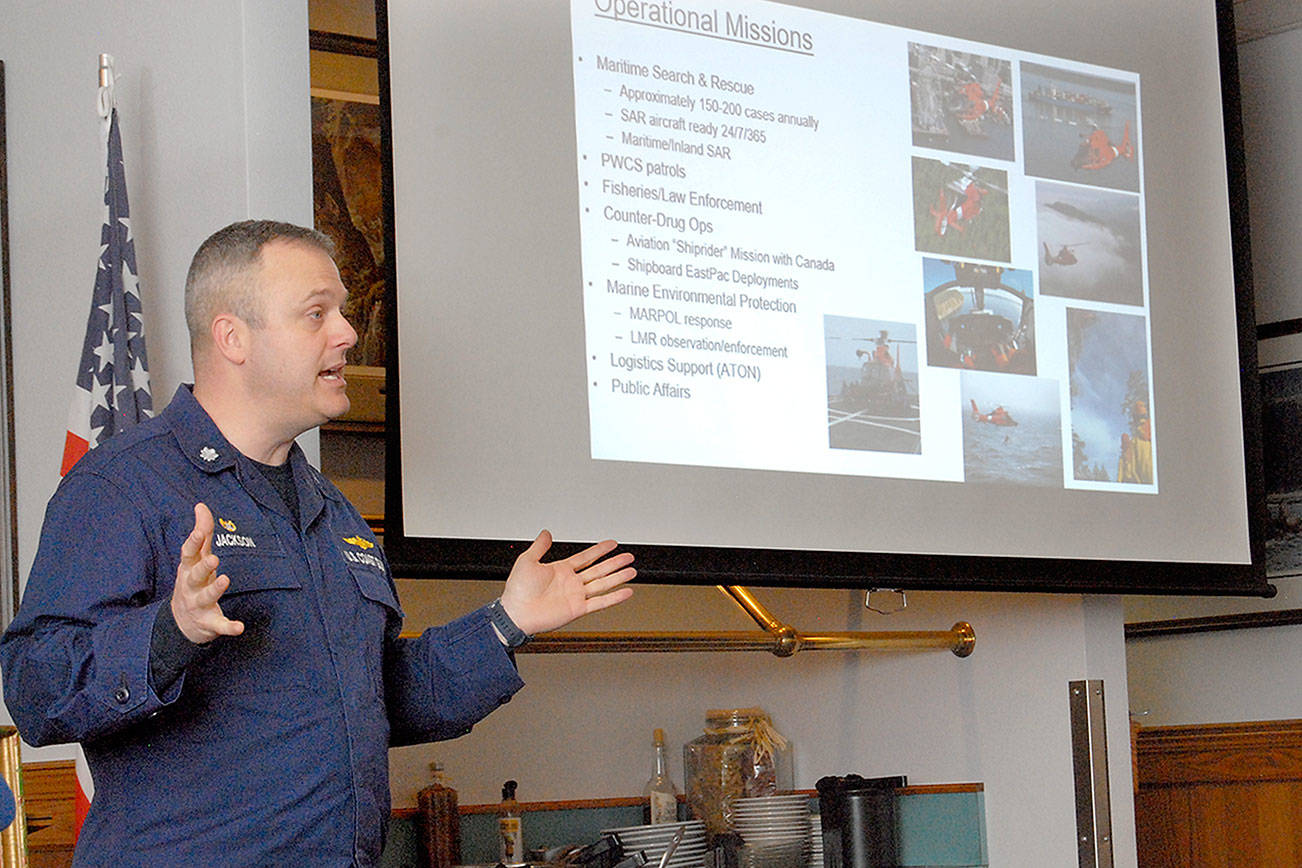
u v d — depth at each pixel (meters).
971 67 3.66
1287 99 4.89
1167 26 4.01
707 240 3.20
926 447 3.40
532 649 3.13
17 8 3.23
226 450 1.92
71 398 3.09
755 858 3.62
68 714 1.66
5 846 2.34
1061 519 3.56
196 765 1.78
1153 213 3.89
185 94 2.87
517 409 2.91
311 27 3.66
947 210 3.55
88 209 3.08
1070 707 3.61
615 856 3.40
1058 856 3.59
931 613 3.93
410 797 3.51
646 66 3.19
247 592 1.84
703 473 3.11
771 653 3.79
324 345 1.98
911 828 3.88
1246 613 4.79
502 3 3.02
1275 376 4.80
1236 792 4.77
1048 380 3.62
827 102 3.42
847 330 3.35
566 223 3.03
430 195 2.87
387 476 2.74
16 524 3.11
